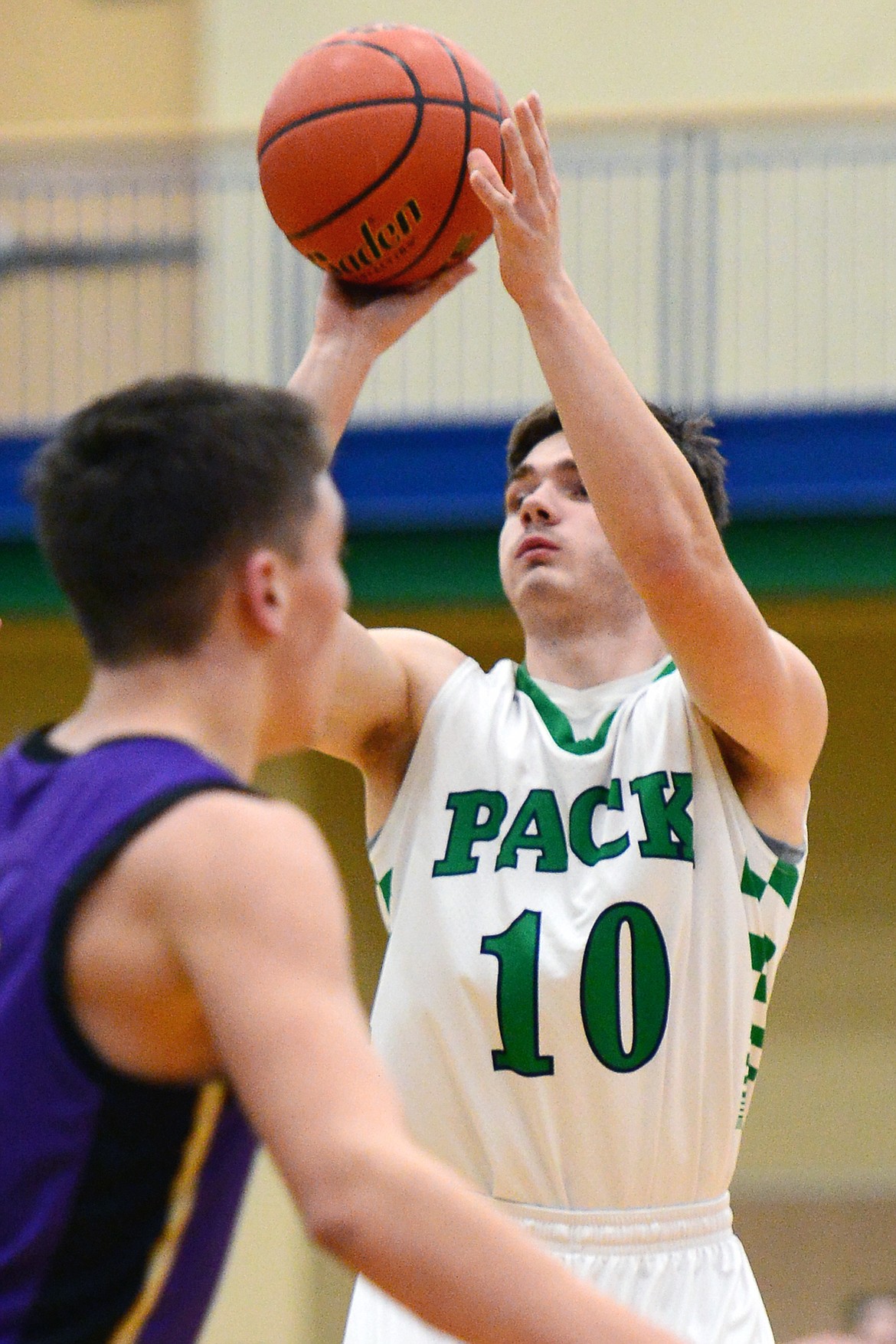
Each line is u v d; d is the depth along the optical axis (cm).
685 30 2781
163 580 452
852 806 2417
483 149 779
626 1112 719
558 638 806
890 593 2219
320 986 402
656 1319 711
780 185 2658
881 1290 2297
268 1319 2222
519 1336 380
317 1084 388
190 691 457
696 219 2658
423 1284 380
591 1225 721
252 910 403
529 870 746
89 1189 409
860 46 2741
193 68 3011
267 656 470
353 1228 378
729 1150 746
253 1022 394
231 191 2802
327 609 480
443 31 2823
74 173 2759
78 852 424
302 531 470
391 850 785
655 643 815
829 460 2194
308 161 761
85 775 442
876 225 2644
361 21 2827
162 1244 419
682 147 2658
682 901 731
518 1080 728
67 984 415
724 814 752
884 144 2620
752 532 2234
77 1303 409
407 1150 386
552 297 687
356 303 785
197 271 2902
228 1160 434
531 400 2667
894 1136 2345
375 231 764
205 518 451
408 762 802
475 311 2697
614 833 745
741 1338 724
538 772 766
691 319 2645
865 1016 2373
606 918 728
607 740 766
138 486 453
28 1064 414
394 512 2284
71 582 465
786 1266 2327
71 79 3044
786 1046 2383
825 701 764
